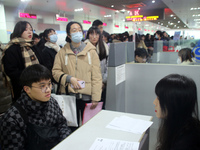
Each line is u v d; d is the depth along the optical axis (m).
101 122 1.18
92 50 1.70
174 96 0.78
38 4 8.60
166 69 1.85
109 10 11.05
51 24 10.31
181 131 0.79
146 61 2.15
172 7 10.27
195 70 1.71
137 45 2.39
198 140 0.74
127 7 10.69
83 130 1.07
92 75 1.70
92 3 9.34
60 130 1.29
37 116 1.13
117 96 1.87
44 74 1.07
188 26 22.81
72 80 1.58
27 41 1.77
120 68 1.89
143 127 1.10
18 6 8.75
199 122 0.81
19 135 1.04
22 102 1.10
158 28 23.86
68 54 1.68
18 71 1.67
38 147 1.09
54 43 2.36
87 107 1.64
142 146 1.03
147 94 2.00
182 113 0.80
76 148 0.89
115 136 1.00
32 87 1.06
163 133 0.88
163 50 2.29
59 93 1.77
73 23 1.69
